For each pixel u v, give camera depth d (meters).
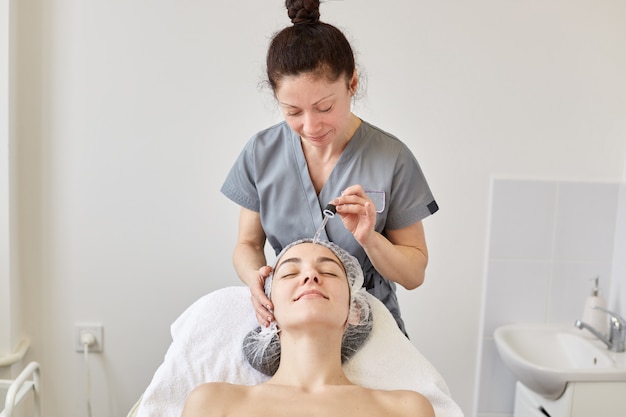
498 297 2.43
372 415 1.41
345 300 1.52
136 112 2.26
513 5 2.27
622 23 2.29
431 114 2.31
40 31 2.20
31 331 2.37
